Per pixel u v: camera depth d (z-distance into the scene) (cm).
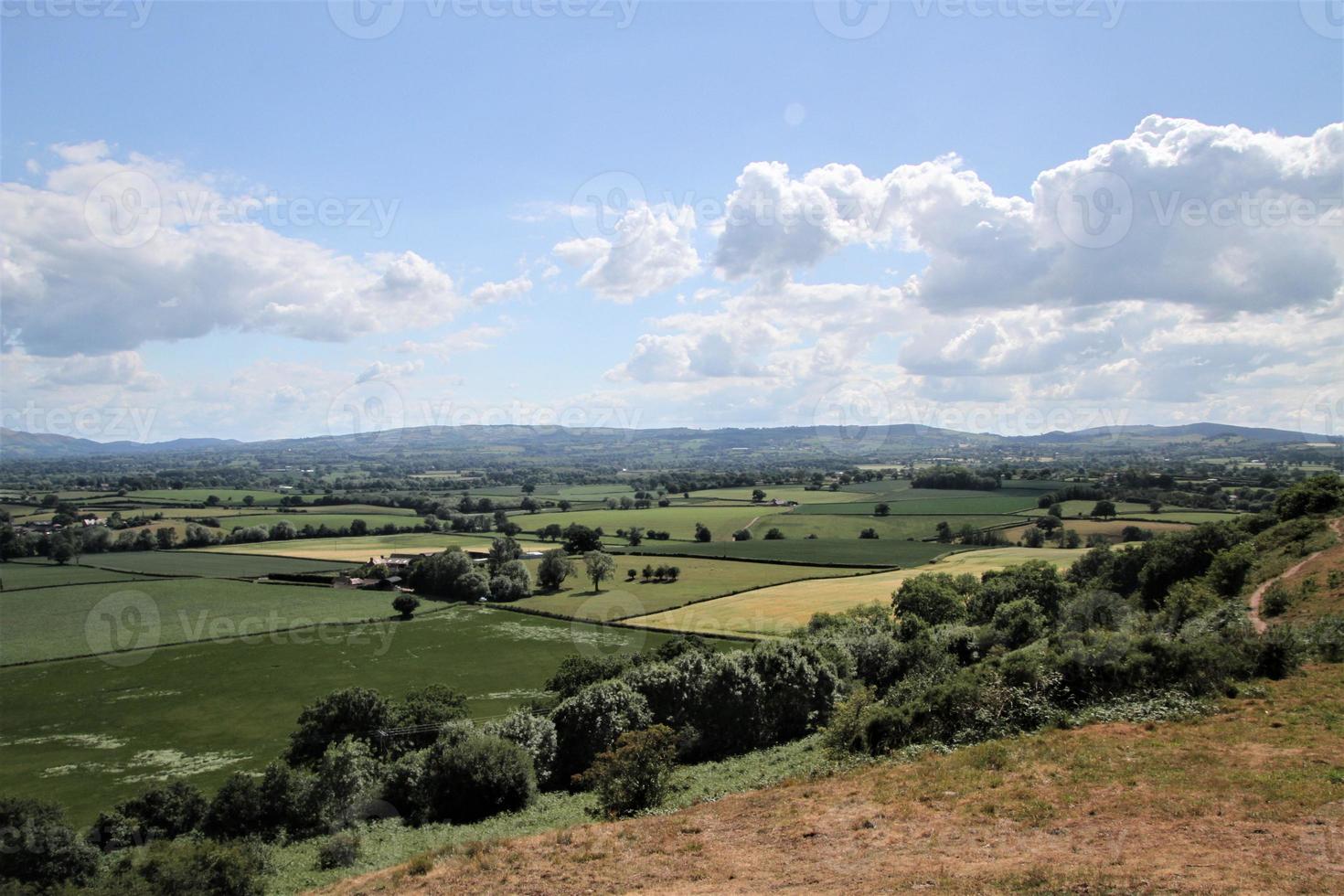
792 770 2706
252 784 4003
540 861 1923
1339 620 3120
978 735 2391
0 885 3023
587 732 4106
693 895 1545
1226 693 2411
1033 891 1316
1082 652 2612
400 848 2983
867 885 1463
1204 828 1488
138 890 2753
